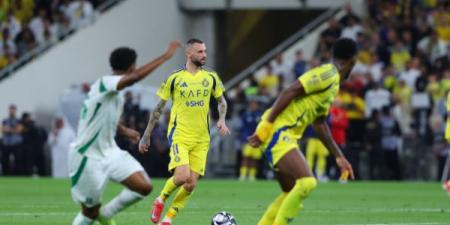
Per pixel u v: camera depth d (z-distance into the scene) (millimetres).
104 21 68562
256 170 62562
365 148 60781
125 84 23547
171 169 29281
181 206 29125
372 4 69750
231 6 72000
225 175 63281
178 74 29875
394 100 62000
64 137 62031
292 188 24109
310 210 36781
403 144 61750
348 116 60531
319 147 58031
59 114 62750
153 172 61312
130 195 24062
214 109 63031
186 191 29141
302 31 70250
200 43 30062
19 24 70438
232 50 77000
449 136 34125
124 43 69250
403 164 61719
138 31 69812
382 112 60938
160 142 60969
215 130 63500
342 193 47656
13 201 40156
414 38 66688
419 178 61562
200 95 29688
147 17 70375
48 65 66750
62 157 62250
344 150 60375
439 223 31766
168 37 71875
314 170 60469
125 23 69250
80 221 24516
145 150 30062
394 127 60938
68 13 69375
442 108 60812
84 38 67750
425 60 64688
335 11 70875
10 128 62656
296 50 69125
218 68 75312
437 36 65500
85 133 23984
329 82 23500
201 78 29875
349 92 60875
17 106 66188
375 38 66688
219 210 36062
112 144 24328
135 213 34031
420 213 35781
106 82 23719
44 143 63625
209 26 73500
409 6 69000
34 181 55625
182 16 73125
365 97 61656
